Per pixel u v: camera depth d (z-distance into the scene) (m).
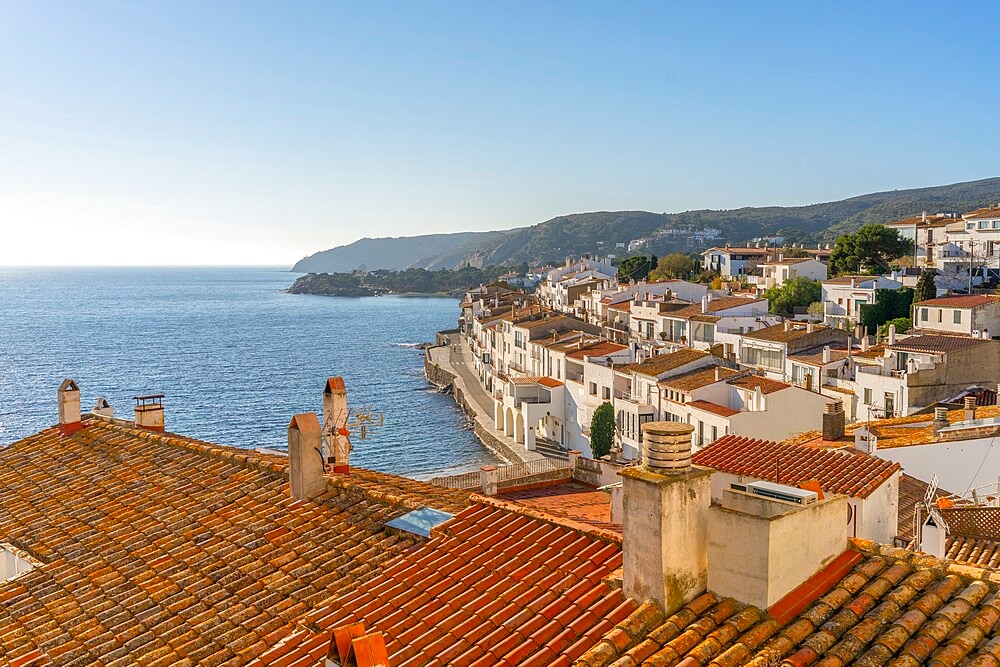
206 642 14.16
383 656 9.11
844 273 133.62
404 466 94.56
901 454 36.22
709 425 66.44
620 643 10.86
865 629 10.64
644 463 12.02
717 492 27.66
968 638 10.34
